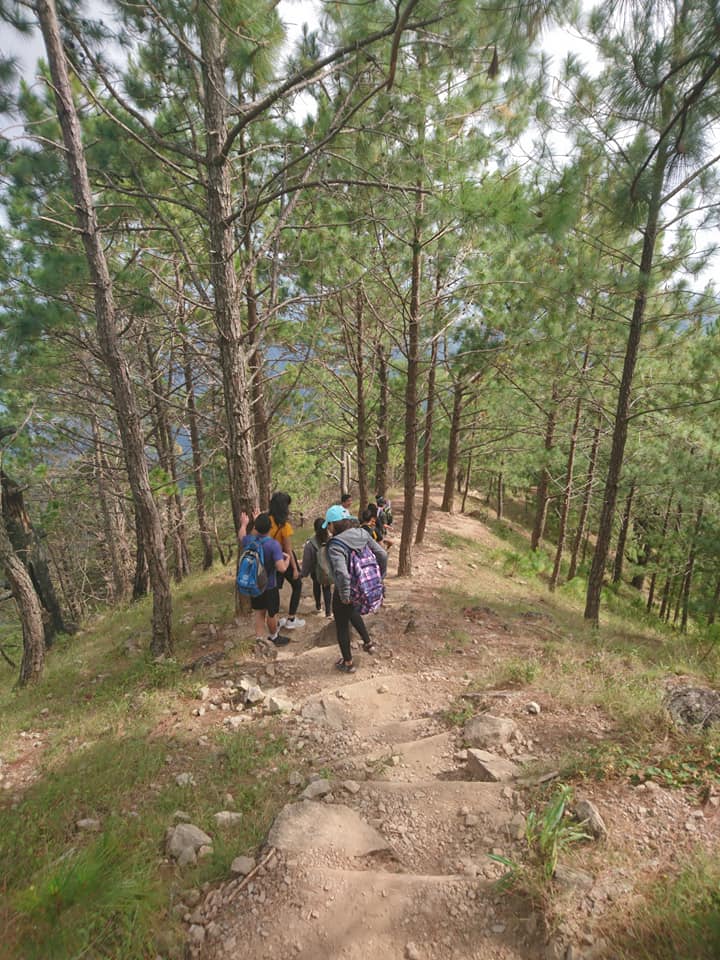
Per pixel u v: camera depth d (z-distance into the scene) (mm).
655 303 8859
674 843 2602
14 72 6102
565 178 6172
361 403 12086
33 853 3395
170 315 8109
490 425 15398
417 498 22500
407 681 5445
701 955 1992
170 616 7027
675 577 18609
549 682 5016
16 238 7488
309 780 3945
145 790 4086
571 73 6414
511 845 2791
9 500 11078
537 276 8109
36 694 7062
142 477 6613
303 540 15320
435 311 10156
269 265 9602
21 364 8914
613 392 10492
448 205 5766
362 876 2701
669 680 4883
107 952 2492
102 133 6688
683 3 3490
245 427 7418
